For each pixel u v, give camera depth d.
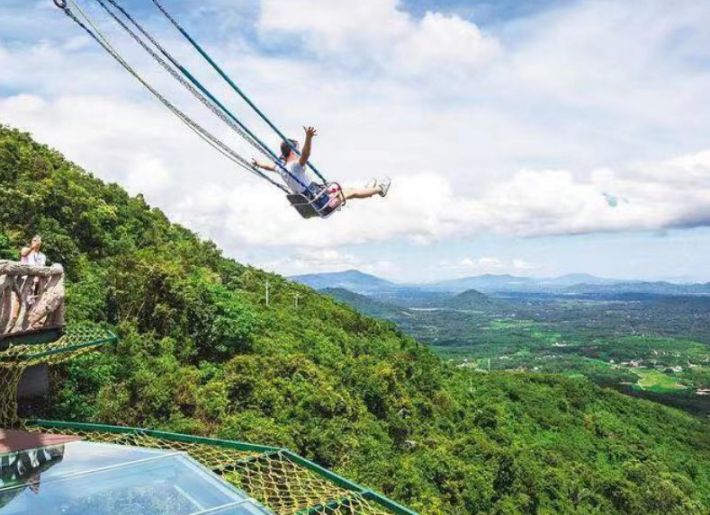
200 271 51.50
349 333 69.12
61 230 37.03
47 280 14.95
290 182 8.70
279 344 43.97
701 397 199.50
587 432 91.94
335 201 8.95
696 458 99.56
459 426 64.19
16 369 14.48
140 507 7.65
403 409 54.09
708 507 76.38
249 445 12.18
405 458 43.62
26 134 51.62
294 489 10.40
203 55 6.96
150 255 42.09
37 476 8.30
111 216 46.50
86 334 16.59
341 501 9.76
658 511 68.44
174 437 13.03
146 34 6.77
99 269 36.38
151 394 25.28
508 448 62.59
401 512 9.79
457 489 44.09
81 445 9.63
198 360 35.34
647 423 110.25
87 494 7.85
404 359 69.88
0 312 13.05
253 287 64.31
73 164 56.06
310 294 79.19
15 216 34.25
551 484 58.78
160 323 34.03
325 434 32.44
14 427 14.11
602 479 68.31
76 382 20.23
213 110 7.64
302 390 36.06
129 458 9.09
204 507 7.74
